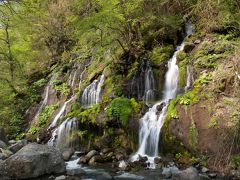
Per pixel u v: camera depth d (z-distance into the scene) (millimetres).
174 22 12125
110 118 9984
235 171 7191
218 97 8516
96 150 10141
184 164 8094
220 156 7652
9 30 18344
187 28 12352
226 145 7664
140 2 11914
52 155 8422
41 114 14070
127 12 11625
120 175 7801
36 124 13812
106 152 9594
